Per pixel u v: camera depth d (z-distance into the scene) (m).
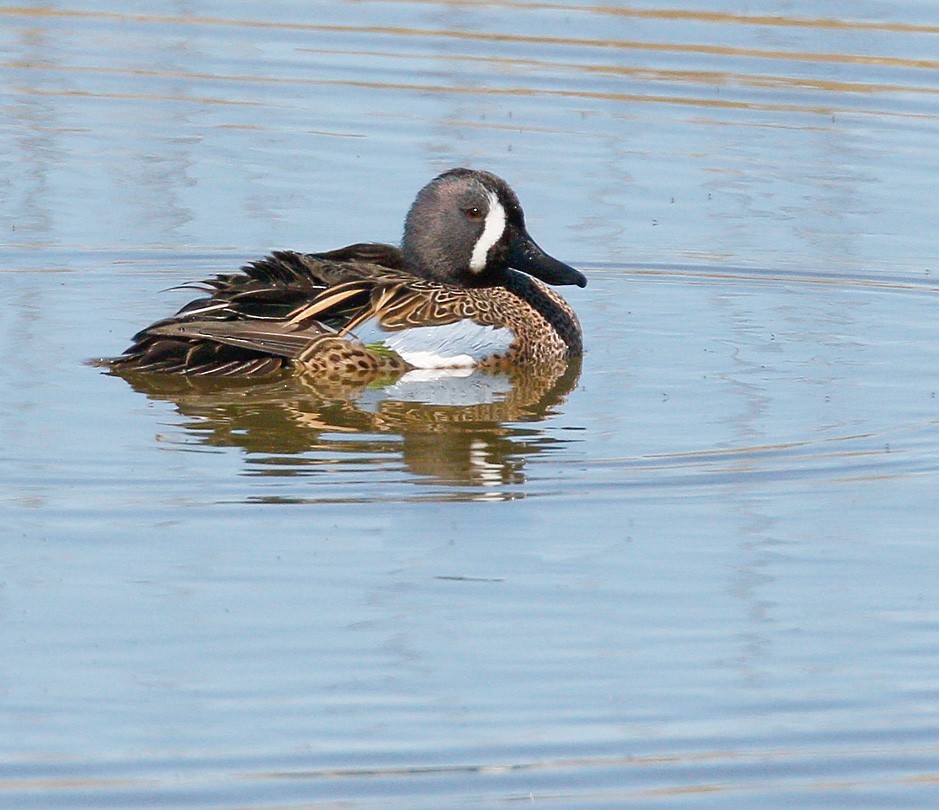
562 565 10.37
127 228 17.31
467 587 10.05
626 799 8.01
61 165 19.02
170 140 19.97
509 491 11.44
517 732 8.53
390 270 14.96
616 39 23.44
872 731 8.62
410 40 23.52
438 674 9.05
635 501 11.34
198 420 12.69
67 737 8.36
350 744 8.37
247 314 13.92
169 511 10.96
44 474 11.47
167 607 9.68
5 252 16.61
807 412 13.12
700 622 9.70
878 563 10.49
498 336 14.43
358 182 18.77
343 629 9.49
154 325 13.83
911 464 12.02
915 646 9.46
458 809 7.88
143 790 7.94
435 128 20.53
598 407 13.27
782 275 16.89
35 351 14.13
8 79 21.80
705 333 15.37
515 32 23.70
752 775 8.23
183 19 24.50
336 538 10.65
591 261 17.06
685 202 18.53
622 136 20.38
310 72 22.38
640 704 8.82
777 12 24.20
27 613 9.55
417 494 11.35
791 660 9.29
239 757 8.23
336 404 13.24
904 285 16.66
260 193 18.41
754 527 10.97
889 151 20.14
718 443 12.41
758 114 21.19
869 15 24.22
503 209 15.32
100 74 22.14
